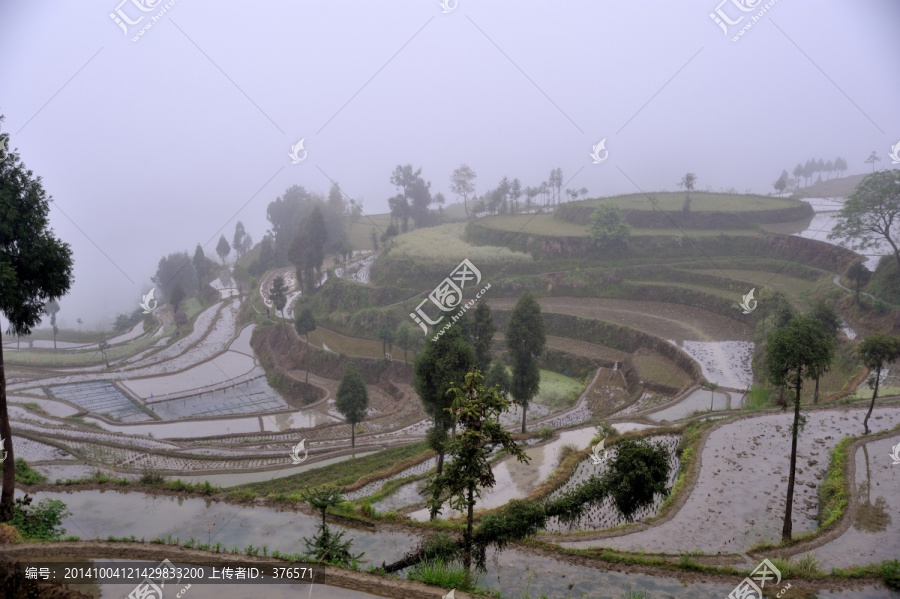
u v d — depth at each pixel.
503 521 20.33
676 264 79.81
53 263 21.17
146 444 42.81
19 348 96.94
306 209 126.38
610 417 41.25
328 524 21.53
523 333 39.72
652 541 21.61
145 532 20.97
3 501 20.62
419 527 21.23
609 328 65.94
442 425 29.48
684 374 52.28
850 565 19.42
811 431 33.00
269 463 36.53
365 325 79.25
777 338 21.38
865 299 55.56
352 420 39.91
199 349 83.12
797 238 75.94
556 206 117.38
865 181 58.03
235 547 17.88
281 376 68.69
